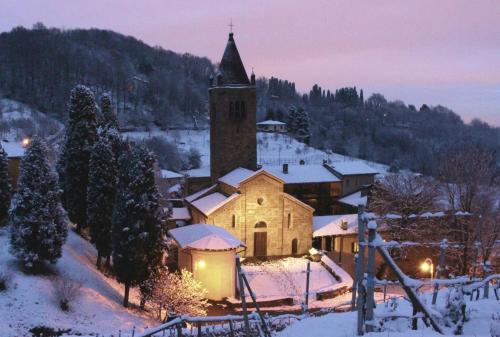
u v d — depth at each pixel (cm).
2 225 4416
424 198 5150
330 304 4200
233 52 6706
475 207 4397
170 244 5197
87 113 5112
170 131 16888
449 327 1308
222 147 6650
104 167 4472
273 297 4338
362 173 7756
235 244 4597
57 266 3822
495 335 1142
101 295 3722
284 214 5831
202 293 3978
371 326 1234
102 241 4462
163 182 6169
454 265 4731
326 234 5928
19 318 2972
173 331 1989
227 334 2012
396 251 5053
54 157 6134
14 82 18750
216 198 6175
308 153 14412
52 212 3634
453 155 6259
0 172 4403
